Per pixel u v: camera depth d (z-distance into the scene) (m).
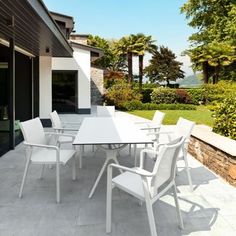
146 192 2.25
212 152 4.37
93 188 3.33
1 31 5.71
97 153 5.41
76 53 13.05
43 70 9.37
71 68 13.09
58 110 13.97
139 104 16.58
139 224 2.69
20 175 4.05
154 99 18.56
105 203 3.14
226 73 22.53
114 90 17.16
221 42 17.44
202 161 4.81
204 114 13.62
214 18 17.81
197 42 21.41
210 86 17.91
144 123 5.74
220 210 3.01
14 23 5.07
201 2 18.61
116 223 2.70
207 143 4.52
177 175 4.17
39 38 6.46
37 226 2.63
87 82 13.21
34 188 3.57
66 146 5.99
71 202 3.16
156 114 5.50
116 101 16.75
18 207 3.02
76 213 2.90
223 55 20.58
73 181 3.84
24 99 9.19
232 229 2.62
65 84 13.94
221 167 4.07
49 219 2.77
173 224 2.70
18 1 3.83
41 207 3.03
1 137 6.66
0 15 4.64
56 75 13.88
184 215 2.89
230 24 15.42
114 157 3.70
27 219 2.76
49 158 3.41
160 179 2.35
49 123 9.41
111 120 5.06
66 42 7.78
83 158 5.05
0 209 2.97
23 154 5.30
